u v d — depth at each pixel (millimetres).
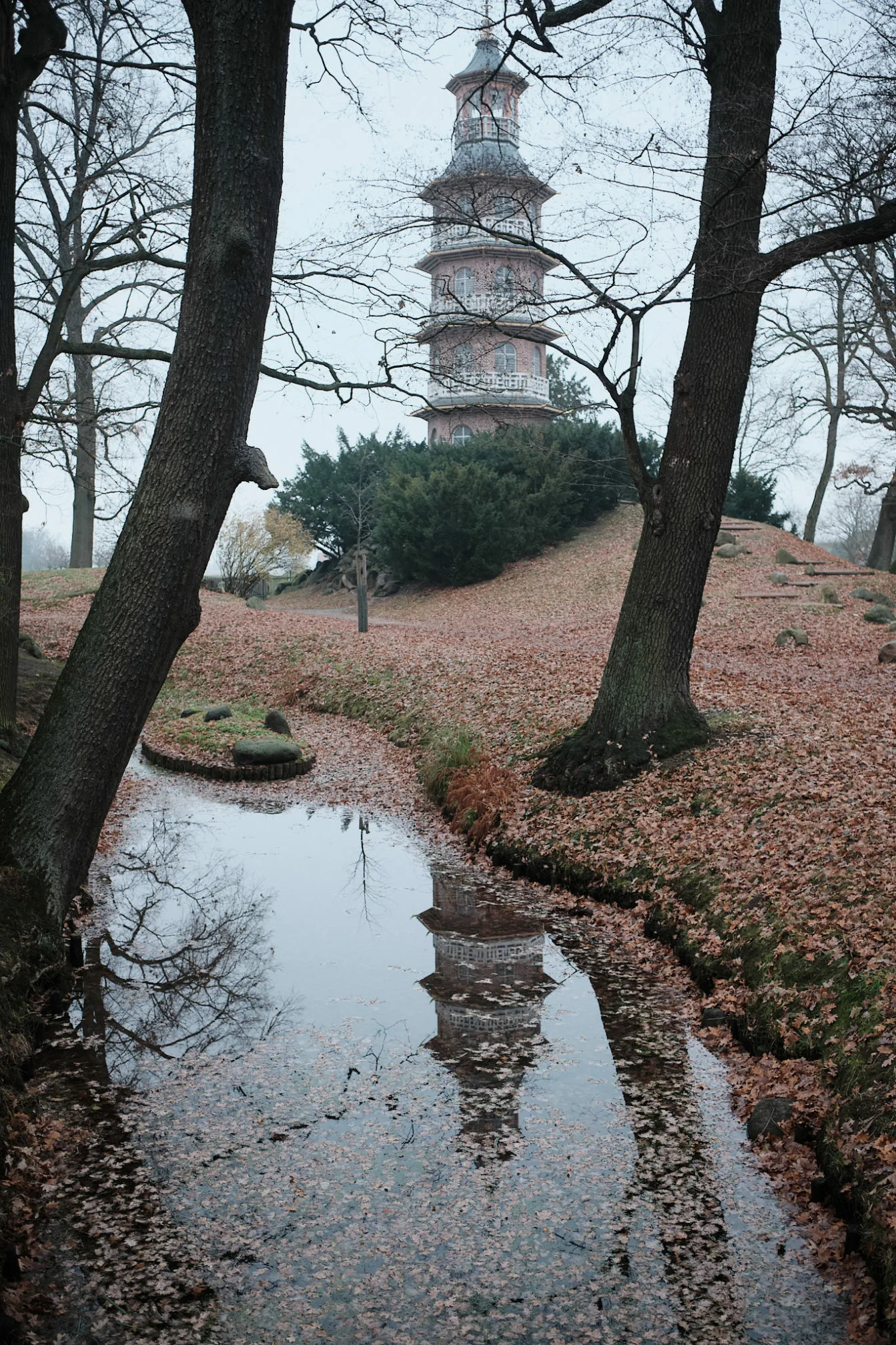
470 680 19078
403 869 11789
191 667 24391
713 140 11086
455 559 35875
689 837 10367
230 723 18812
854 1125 5508
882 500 34094
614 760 12312
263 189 7449
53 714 7883
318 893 10875
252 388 7750
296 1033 7500
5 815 7859
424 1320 4555
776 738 12305
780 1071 6516
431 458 39781
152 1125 6199
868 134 9195
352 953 9180
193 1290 4742
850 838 8977
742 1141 6027
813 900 8102
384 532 37250
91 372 23953
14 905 7539
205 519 7672
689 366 12055
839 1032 6441
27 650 21141
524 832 12008
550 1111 6391
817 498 36469
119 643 7695
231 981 8500
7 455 11992
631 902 9992
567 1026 7656
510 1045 7324
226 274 7418
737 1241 5102
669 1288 4766
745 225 11203
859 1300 4605
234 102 7270
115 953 9094
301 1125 6227
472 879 11430
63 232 15508
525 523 37000
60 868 7859
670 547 12383
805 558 32094
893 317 23828
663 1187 5566
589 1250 5047
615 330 10562
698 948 8570
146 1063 7020
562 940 9492
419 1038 7445
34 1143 5914
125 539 7727
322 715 20703
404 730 18109
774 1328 4492
